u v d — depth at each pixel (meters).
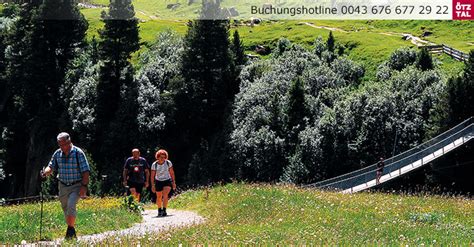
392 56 86.19
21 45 90.94
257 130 67.88
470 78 60.12
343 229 14.76
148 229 16.23
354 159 61.09
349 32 116.81
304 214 18.14
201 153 73.06
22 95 87.25
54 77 86.44
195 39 79.62
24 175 87.12
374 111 62.69
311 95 71.94
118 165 70.38
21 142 87.00
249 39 119.44
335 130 62.66
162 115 73.00
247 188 26.73
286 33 119.38
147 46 118.94
